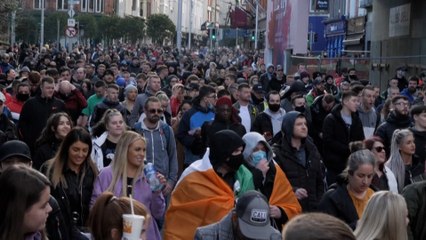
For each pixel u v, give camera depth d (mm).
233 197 9258
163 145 12984
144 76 24734
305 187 11000
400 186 11453
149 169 9781
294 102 16891
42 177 6316
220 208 9109
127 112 18078
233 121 13719
